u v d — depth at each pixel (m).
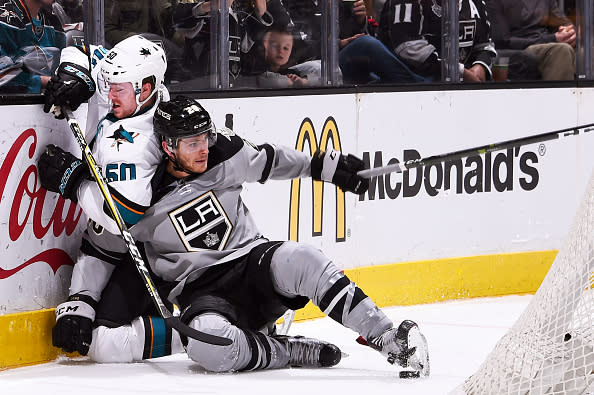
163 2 12.27
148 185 10.09
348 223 14.02
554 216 16.27
